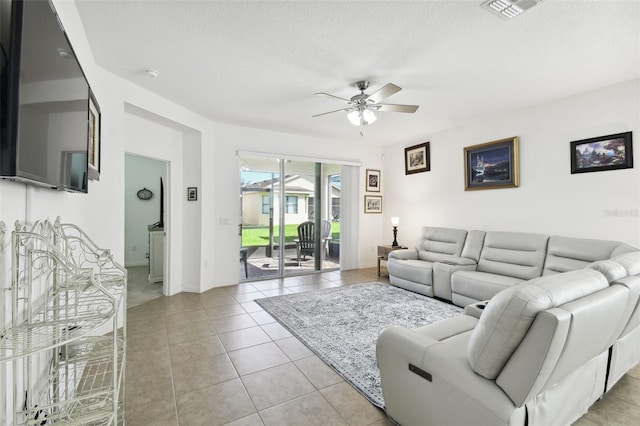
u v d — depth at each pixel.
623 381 2.09
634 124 3.00
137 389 2.02
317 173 5.71
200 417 1.75
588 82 3.11
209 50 2.51
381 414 1.79
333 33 2.27
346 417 1.76
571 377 1.49
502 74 2.94
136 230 6.19
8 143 0.88
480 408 1.25
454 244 4.46
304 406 1.86
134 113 3.45
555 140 3.59
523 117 3.90
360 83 3.11
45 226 1.36
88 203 2.51
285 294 4.21
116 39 2.34
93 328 1.00
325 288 4.54
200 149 4.26
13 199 1.11
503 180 4.10
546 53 2.54
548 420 1.35
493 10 1.99
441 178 5.04
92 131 2.19
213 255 4.56
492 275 3.59
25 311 1.16
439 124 4.63
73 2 1.92
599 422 1.69
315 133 5.22
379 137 5.52
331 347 2.61
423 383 1.50
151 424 1.70
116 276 1.69
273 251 5.27
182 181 4.31
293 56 2.60
